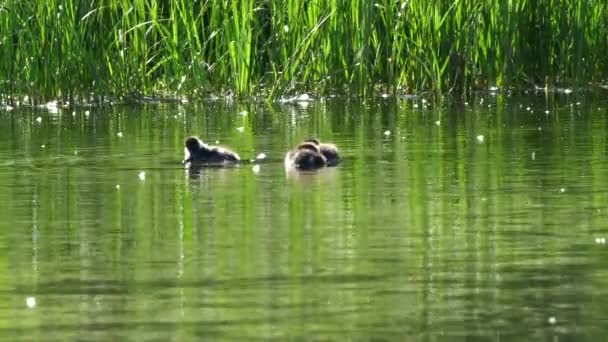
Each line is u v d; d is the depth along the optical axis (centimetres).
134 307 1559
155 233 1991
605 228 1961
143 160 2820
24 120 3791
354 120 3616
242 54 4278
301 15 4284
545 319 1485
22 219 2133
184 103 4244
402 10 4303
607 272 1686
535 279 1659
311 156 2667
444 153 2845
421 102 4112
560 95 4244
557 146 2923
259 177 2550
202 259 1800
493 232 1948
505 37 4362
